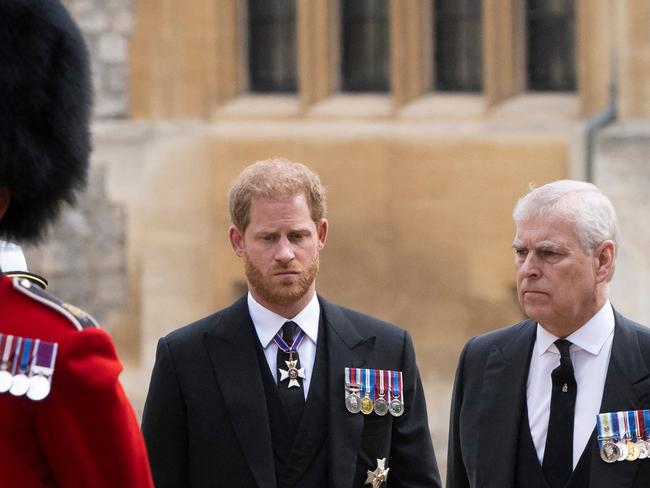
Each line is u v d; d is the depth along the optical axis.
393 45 39.84
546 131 38.25
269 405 14.35
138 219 41.81
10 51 10.49
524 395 14.25
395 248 39.66
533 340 14.45
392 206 39.69
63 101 10.78
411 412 14.92
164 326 41.72
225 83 41.56
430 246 39.31
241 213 14.30
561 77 38.94
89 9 41.75
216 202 41.28
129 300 42.00
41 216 10.87
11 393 9.70
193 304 41.50
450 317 39.19
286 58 41.62
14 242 10.85
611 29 37.31
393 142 39.66
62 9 10.84
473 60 39.84
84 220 42.19
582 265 13.70
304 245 14.23
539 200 13.88
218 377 14.40
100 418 9.84
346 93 41.00
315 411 14.34
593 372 13.95
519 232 13.93
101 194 42.06
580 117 38.00
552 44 38.97
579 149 37.97
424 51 39.88
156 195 41.69
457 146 39.06
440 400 39.09
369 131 39.91
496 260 38.69
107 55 41.81
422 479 14.85
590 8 37.69
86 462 9.82
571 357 14.03
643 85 36.91
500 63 38.97
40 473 9.86
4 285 10.02
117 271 42.06
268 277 14.19
